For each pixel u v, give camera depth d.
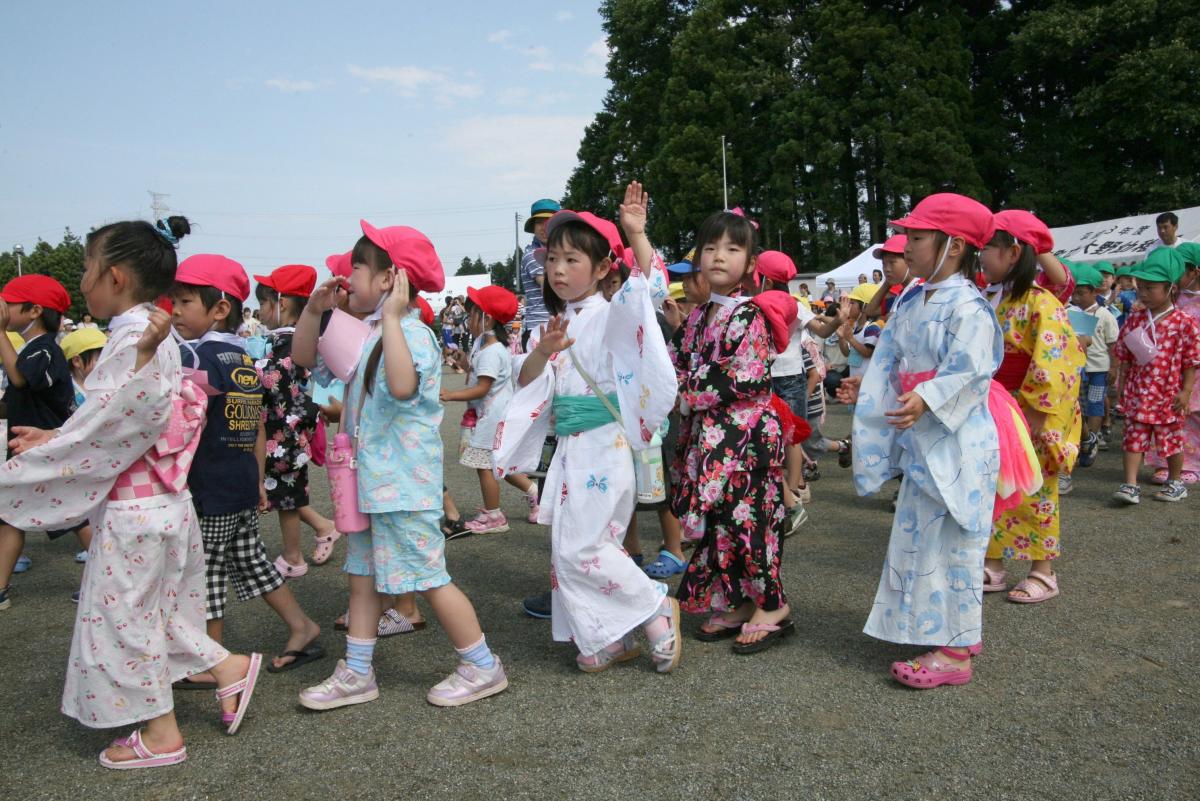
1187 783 2.53
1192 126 23.52
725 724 2.99
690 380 3.77
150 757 2.80
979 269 4.46
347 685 3.20
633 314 3.21
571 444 3.40
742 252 3.71
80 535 5.35
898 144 25.94
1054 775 2.60
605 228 3.50
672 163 29.44
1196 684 3.19
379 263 3.20
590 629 3.34
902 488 3.40
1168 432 6.14
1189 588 4.27
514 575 4.92
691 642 3.82
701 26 30.61
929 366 3.35
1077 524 5.61
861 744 2.82
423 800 2.55
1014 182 29.00
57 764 2.85
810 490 7.00
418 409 3.13
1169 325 6.07
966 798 2.49
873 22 26.81
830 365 9.86
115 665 2.72
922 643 3.26
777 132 29.00
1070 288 5.35
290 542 4.99
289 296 4.87
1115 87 24.17
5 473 2.65
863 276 14.85
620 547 3.46
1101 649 3.55
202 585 3.03
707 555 3.82
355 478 3.15
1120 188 25.70
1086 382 7.80
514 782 2.64
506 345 5.83
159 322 2.59
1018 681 3.27
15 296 4.99
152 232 2.89
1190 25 23.42
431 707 3.20
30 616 4.46
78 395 5.63
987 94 29.48
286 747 2.91
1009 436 3.45
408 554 3.12
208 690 3.42
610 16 36.19
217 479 3.38
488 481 5.81
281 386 4.76
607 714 3.09
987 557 4.32
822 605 4.23
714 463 3.63
